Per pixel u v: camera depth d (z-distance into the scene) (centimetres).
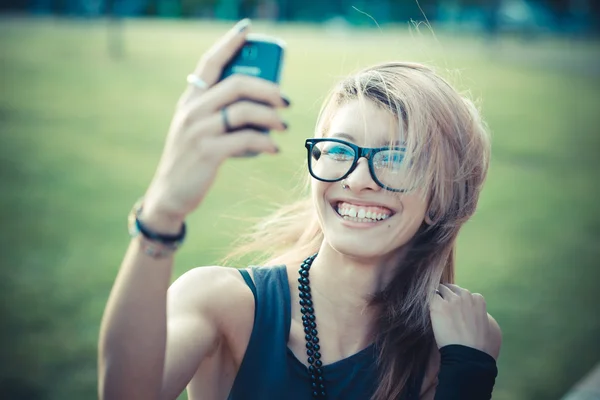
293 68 2036
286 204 232
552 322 520
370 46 2969
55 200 774
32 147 1038
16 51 2159
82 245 629
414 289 188
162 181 124
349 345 187
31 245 620
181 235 127
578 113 1691
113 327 130
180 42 2756
